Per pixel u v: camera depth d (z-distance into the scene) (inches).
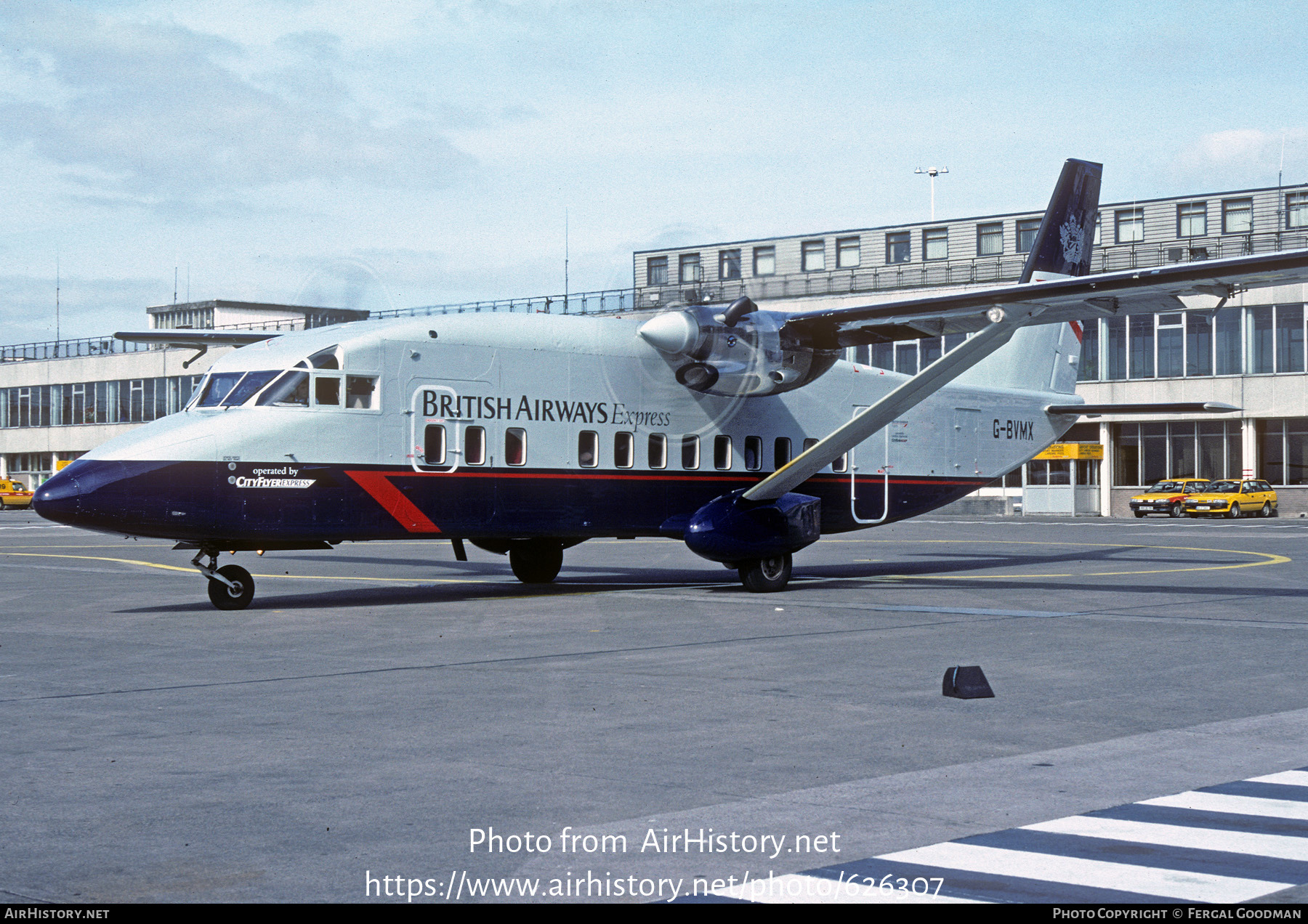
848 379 772.0
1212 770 254.2
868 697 343.0
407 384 605.3
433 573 848.9
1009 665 400.8
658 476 684.1
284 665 407.2
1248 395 1915.6
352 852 199.0
